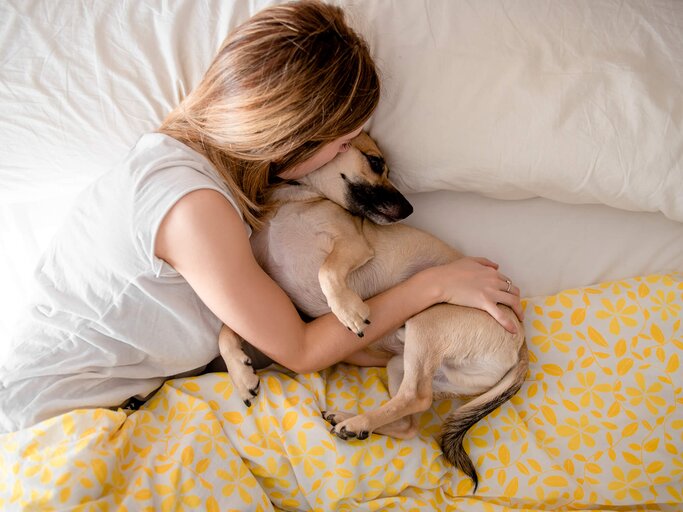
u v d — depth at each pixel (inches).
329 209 63.5
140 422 54.3
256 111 50.6
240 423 56.3
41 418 51.4
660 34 64.2
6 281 71.8
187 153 52.7
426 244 67.5
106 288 52.4
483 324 61.3
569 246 71.6
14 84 63.1
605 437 61.6
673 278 69.1
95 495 47.6
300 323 56.8
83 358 53.2
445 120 63.4
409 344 60.9
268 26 50.7
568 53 63.7
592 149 63.2
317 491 54.9
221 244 50.4
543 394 63.9
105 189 52.5
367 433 55.7
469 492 58.7
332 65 50.6
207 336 57.1
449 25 62.6
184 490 50.2
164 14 63.8
